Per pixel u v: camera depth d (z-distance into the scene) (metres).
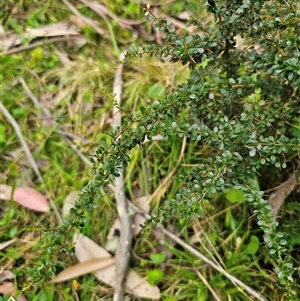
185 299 0.62
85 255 0.65
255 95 0.59
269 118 0.52
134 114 0.50
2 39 0.85
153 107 0.50
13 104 0.77
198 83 0.53
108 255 0.65
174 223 0.67
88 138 0.75
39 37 0.85
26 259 0.65
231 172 0.52
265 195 0.64
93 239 0.67
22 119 0.76
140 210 0.68
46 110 0.77
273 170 0.65
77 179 0.71
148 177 0.71
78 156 0.73
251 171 0.53
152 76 0.80
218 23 0.53
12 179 0.71
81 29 0.86
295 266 0.62
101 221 0.68
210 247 0.65
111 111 0.77
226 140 0.50
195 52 0.52
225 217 0.67
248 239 0.65
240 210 0.67
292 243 0.61
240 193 0.65
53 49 0.84
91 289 0.63
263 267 0.64
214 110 0.56
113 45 0.84
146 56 0.81
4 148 0.73
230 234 0.65
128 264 0.64
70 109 0.77
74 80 0.80
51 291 0.63
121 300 0.62
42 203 0.69
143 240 0.66
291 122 0.64
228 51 0.56
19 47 0.84
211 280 0.63
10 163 0.72
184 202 0.51
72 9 0.87
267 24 0.50
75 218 0.49
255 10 0.50
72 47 0.84
